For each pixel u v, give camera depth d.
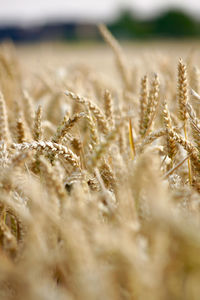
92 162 0.87
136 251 0.77
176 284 0.75
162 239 0.74
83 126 1.13
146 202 0.85
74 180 0.91
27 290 0.74
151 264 0.73
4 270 0.78
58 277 0.86
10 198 0.87
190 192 0.86
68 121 0.95
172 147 0.97
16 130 1.03
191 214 0.85
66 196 0.85
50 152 0.93
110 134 0.87
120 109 1.08
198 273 0.74
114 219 0.86
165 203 0.76
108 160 0.96
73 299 0.81
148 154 0.83
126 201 0.84
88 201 0.87
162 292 0.73
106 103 1.04
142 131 1.04
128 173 0.86
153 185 0.81
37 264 0.81
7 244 0.86
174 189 0.92
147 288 0.72
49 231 0.85
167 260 0.75
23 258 0.84
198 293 0.73
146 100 1.04
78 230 0.81
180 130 1.06
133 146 1.00
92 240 0.81
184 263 0.74
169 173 0.94
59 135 0.96
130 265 0.75
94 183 0.95
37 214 0.83
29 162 0.99
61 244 0.86
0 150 0.92
